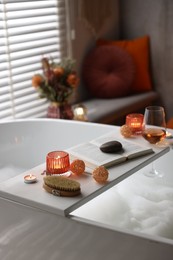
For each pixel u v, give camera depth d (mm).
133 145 1771
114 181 1504
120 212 1865
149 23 3691
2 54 2838
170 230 1739
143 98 3541
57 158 1534
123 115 3375
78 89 3578
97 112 3180
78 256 1434
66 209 1345
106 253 1391
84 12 3496
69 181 1451
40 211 1415
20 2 2895
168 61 3658
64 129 2592
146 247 1320
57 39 3301
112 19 3852
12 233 1553
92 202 1938
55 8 3223
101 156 1659
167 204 1925
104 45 3633
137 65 3619
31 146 2654
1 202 1511
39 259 1527
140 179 2148
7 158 2605
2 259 1649
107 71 3582
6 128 2609
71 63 2924
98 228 1366
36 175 1588
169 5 3547
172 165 2148
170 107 3744
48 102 3262
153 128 1812
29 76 3076
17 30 2928
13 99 2957
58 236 1440
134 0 3740
